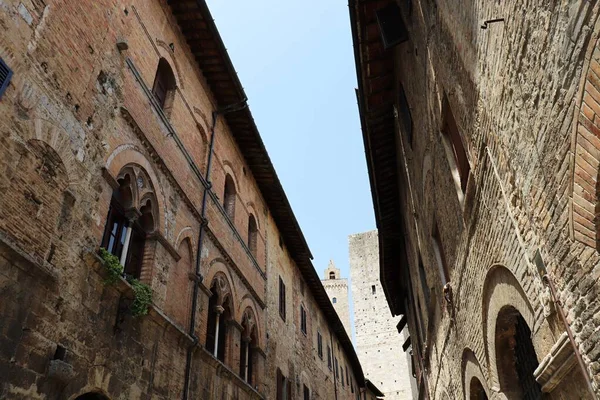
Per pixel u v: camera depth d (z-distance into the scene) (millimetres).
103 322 7953
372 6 11641
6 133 6328
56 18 7746
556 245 4793
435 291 13234
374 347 57375
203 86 15375
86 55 8547
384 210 19578
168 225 11102
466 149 7910
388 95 14422
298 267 26984
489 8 5770
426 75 9883
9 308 5980
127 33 10461
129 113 9719
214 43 14328
